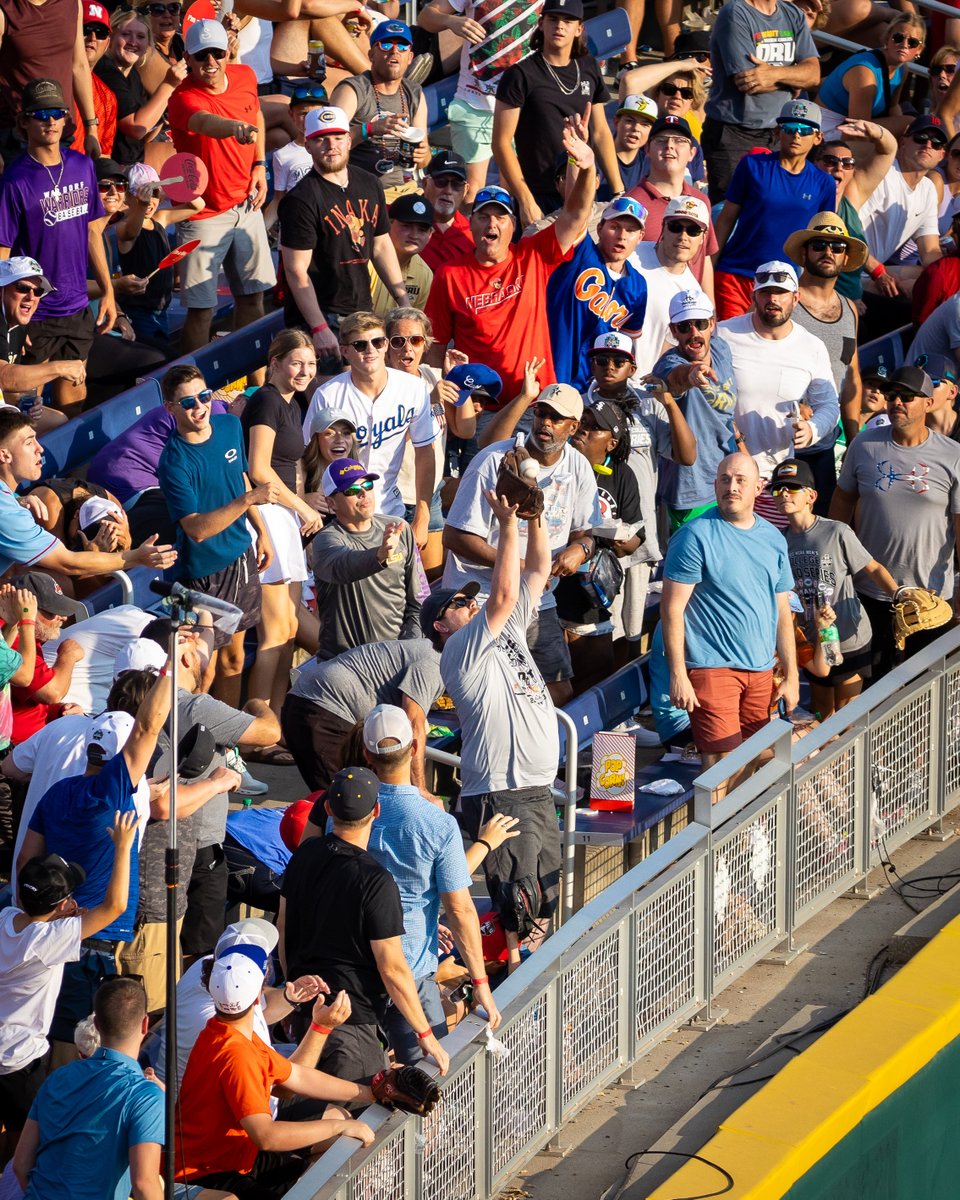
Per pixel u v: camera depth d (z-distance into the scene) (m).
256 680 34.78
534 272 38.91
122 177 42.97
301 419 36.59
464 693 28.48
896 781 31.77
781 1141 23.98
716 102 51.19
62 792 26.14
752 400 39.50
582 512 33.44
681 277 41.38
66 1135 22.44
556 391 32.03
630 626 36.88
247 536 33.72
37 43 43.50
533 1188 24.22
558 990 24.73
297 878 24.28
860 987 28.55
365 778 24.05
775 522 37.56
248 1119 22.06
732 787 32.03
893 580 35.53
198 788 26.77
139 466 36.91
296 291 39.47
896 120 54.16
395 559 31.25
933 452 36.31
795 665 33.41
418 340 36.78
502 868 28.30
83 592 34.75
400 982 23.66
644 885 26.17
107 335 43.31
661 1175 24.00
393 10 55.44
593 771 31.25
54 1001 25.52
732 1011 28.05
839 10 60.00
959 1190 28.50
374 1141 21.41
